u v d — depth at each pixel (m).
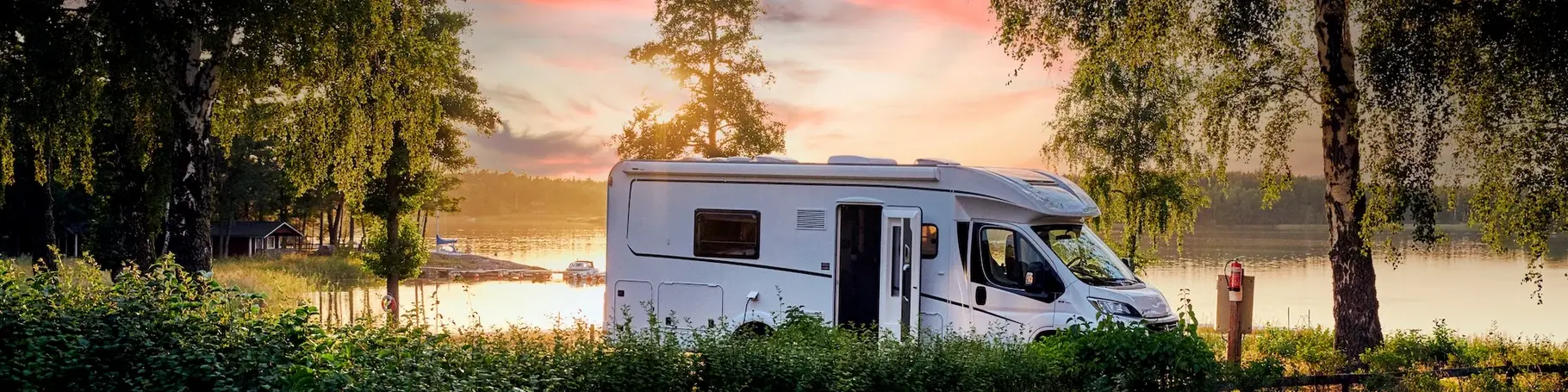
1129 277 11.35
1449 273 59.62
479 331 8.51
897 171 11.53
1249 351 14.73
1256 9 13.55
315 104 19.05
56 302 7.06
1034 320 10.93
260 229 77.94
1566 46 11.81
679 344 8.11
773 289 11.81
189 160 16.58
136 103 15.48
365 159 20.00
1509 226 12.58
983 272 11.22
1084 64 15.53
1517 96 12.24
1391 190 12.88
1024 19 15.28
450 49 20.89
